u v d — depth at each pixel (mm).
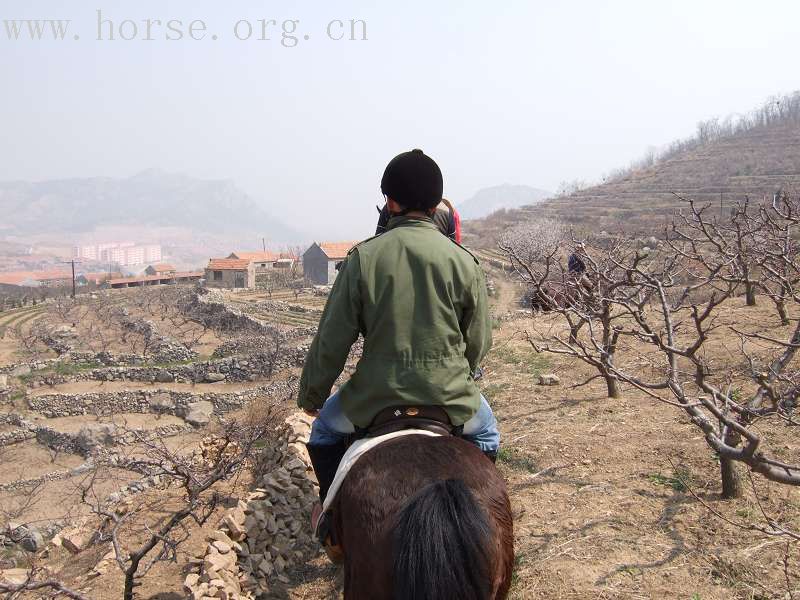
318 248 70625
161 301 62656
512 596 4660
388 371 3137
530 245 32469
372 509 2676
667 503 5664
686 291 7262
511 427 8133
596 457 6766
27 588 6336
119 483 21719
